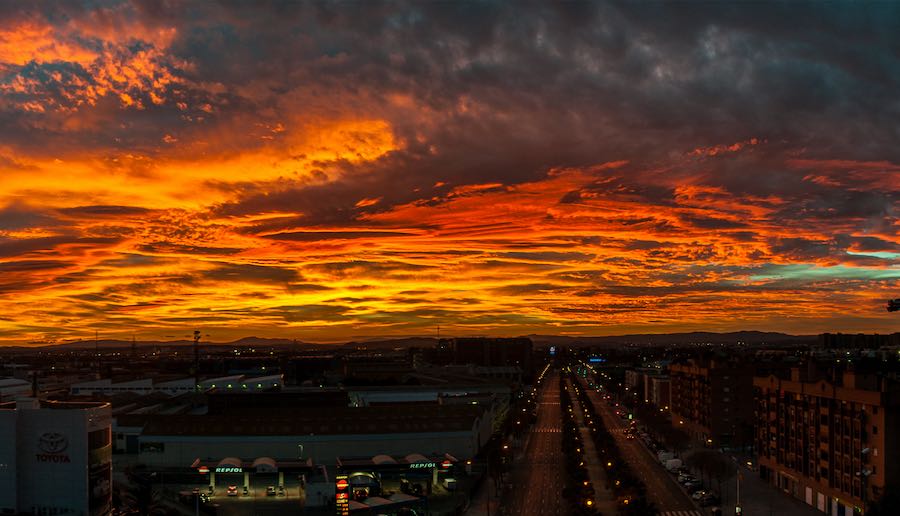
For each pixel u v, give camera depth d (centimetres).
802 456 18412
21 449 14450
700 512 17300
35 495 14412
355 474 18838
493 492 19762
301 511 17325
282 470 19950
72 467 14338
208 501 18150
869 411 15325
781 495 19212
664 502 18350
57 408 15000
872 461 15188
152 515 16175
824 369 19838
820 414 17538
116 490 17375
